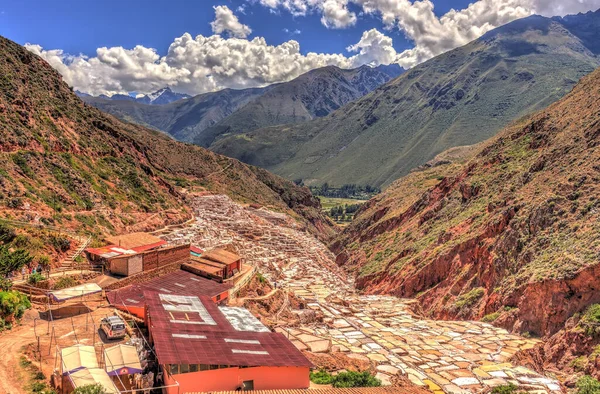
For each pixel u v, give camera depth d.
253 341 36.00
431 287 87.38
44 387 27.31
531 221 72.56
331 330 58.75
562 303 56.38
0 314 35.50
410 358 50.22
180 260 59.47
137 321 40.00
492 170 107.44
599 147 74.94
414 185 171.50
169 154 174.12
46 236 52.06
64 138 80.44
